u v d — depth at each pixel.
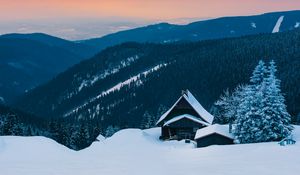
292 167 34.16
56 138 124.06
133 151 57.84
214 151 49.41
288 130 58.41
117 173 35.47
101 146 62.03
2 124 109.44
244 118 59.62
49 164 41.31
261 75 71.31
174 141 71.88
